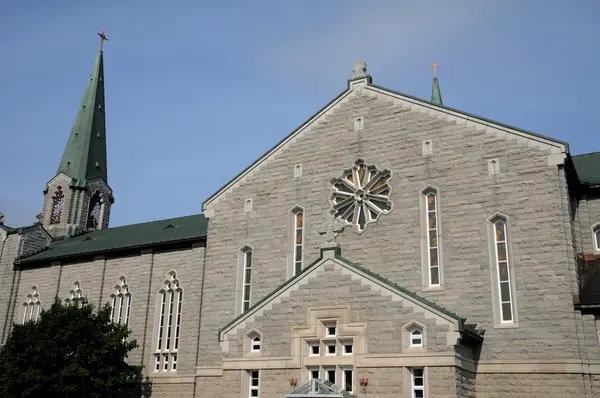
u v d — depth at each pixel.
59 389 34.66
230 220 37.81
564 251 28.17
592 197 33.12
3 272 51.75
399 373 25.64
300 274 29.00
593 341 26.88
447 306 29.95
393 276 31.70
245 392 28.62
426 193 32.47
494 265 29.64
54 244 56.12
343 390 25.67
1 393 35.25
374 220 33.06
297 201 35.81
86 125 65.44
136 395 40.78
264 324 29.09
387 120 34.38
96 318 38.03
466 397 26.06
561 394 26.59
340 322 27.41
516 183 30.06
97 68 69.19
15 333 36.56
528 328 28.00
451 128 32.41
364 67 36.44
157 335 42.12
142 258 44.66
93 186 63.66
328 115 36.38
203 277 40.94
